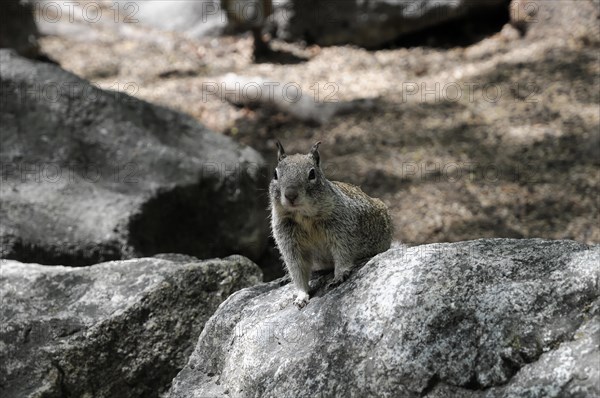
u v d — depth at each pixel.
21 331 7.96
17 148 12.53
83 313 8.17
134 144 13.03
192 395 6.81
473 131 18.11
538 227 14.75
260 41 22.44
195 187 12.72
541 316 5.48
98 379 7.96
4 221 11.16
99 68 22.22
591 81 18.97
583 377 5.07
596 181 15.78
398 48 22.38
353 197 7.82
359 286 6.30
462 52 21.61
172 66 22.27
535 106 18.52
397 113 19.25
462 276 5.86
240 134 18.95
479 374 5.43
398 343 5.70
